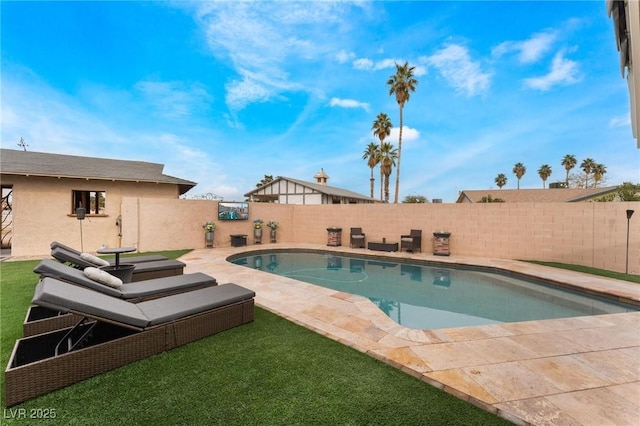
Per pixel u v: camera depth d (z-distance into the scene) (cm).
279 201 2417
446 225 1084
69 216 1028
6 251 1066
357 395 231
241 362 279
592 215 831
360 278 820
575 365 287
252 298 388
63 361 231
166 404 216
